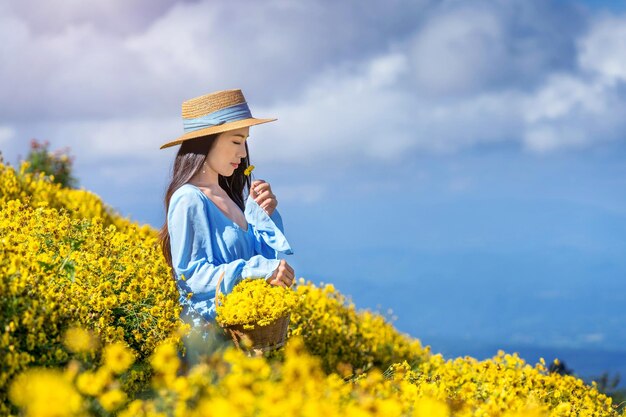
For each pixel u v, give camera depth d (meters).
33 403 2.95
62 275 5.06
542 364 6.27
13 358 3.74
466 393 4.97
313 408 2.96
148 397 4.32
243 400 2.97
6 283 4.10
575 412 5.62
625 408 6.04
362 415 3.09
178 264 5.32
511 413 4.11
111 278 5.27
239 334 4.94
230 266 5.18
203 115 5.56
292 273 5.27
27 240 5.37
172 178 5.59
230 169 5.62
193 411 3.11
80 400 3.17
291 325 7.21
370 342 8.27
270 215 5.76
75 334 4.13
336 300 8.58
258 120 5.59
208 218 5.41
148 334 4.86
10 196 8.79
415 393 3.93
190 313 5.24
